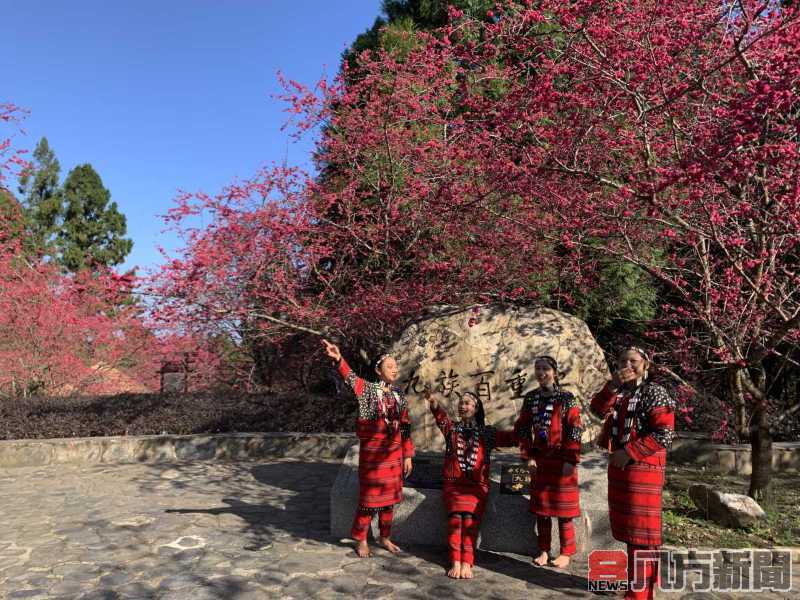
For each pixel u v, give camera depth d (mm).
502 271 8109
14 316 12680
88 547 5184
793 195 4465
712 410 9180
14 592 4219
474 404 4750
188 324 8555
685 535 5316
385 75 9336
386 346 9312
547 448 4598
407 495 5238
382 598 4121
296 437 9734
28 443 9195
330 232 9273
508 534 5027
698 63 5301
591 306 10641
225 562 4809
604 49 5320
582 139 5805
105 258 33281
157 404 10984
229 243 8312
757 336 6172
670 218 5762
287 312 8961
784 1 5371
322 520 6027
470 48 6051
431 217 8219
